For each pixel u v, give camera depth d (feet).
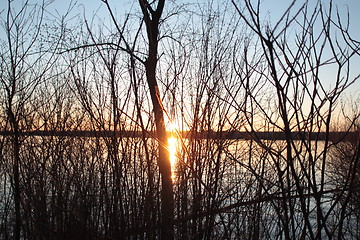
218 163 9.70
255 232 9.60
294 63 4.92
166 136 10.02
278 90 4.71
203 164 9.94
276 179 8.96
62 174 11.33
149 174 10.21
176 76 10.19
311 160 5.18
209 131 9.82
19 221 10.32
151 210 10.52
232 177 10.20
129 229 10.41
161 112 9.96
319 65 4.92
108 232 10.64
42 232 10.73
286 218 5.50
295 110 5.03
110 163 10.18
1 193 11.10
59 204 11.02
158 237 10.53
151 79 10.06
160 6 10.75
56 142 11.15
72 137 11.30
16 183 10.15
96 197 10.85
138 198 10.61
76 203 10.98
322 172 5.15
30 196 10.48
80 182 11.16
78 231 10.85
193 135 10.03
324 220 5.16
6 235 10.46
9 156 10.52
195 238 10.03
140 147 10.75
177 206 10.16
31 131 10.88
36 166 10.93
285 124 4.78
